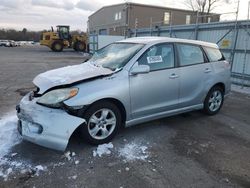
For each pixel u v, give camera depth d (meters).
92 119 3.84
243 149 4.16
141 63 4.32
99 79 3.88
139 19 41.78
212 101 5.73
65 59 21.66
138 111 4.31
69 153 3.71
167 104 4.72
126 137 4.38
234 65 11.20
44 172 3.24
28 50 38.09
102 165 3.46
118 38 28.50
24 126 3.66
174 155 3.83
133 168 3.42
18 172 3.22
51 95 3.60
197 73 5.16
